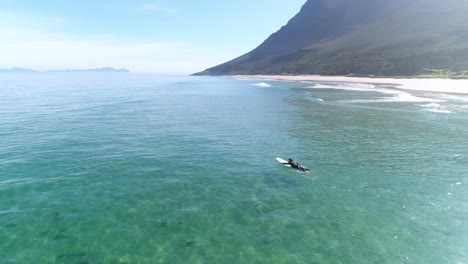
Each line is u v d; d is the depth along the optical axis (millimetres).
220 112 54844
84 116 49969
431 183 22172
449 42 153875
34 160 26422
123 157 27828
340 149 30938
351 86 106938
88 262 13414
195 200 19438
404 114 49594
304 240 15258
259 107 60594
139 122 45062
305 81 149000
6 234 15211
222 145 32375
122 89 119438
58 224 16266
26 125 41500
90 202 18844
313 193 20703
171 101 73375
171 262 13500
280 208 18547
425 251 14297
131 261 13531
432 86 90625
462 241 14992
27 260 13430
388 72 141875
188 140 34312
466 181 22375
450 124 41688
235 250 14406
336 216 17609
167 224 16531
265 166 25969
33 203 18500
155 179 22781
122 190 20703
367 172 24500
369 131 38625
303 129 40125
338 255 14070
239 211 18109
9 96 83250
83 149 30141
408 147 31422
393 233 15812
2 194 19594
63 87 129625
